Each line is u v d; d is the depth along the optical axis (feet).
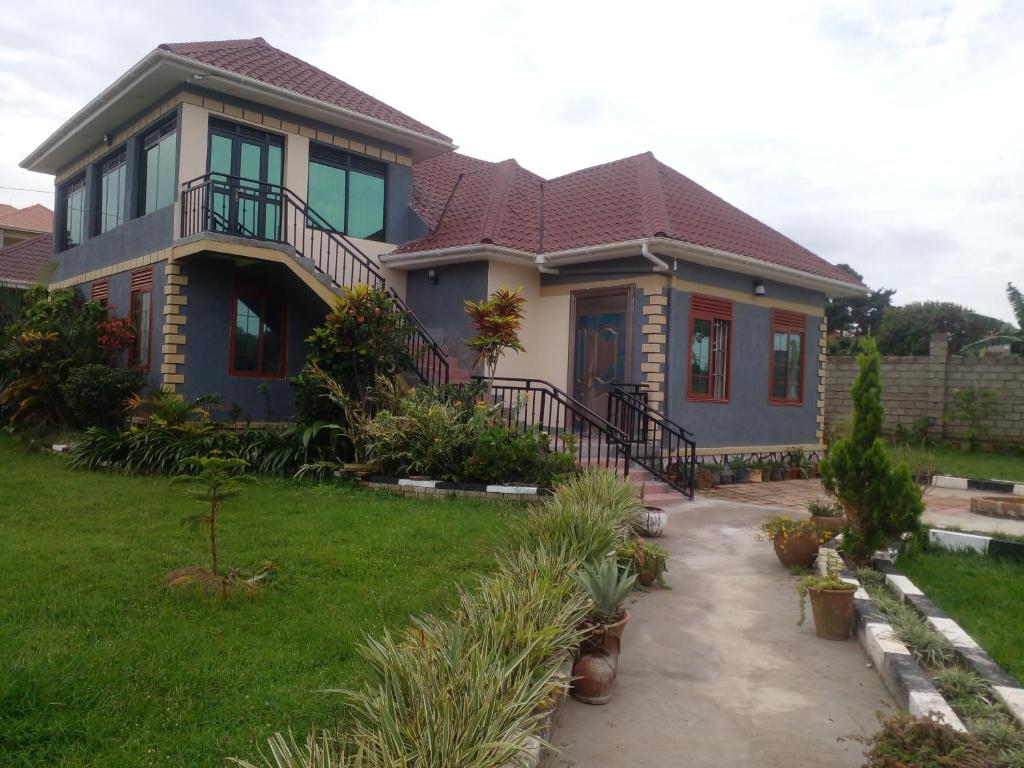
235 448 36.78
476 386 37.96
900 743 11.00
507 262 45.73
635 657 17.34
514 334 37.42
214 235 39.24
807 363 53.93
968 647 16.75
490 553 22.62
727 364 47.34
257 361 46.14
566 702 14.88
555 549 19.39
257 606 17.46
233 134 44.70
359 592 18.81
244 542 22.93
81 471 35.35
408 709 10.44
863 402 24.30
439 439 33.27
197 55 43.19
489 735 9.72
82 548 21.58
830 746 13.32
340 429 35.09
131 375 43.09
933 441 63.10
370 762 9.20
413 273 49.90
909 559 26.30
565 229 47.96
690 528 31.14
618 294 44.47
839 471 24.49
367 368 37.32
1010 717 13.51
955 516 36.01
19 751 11.08
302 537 23.85
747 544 28.53
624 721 14.12
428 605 17.94
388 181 51.24
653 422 40.81
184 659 14.37
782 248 52.39
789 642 18.48
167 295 42.86
